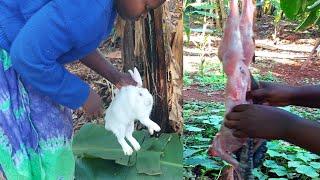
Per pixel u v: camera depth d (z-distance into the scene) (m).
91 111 1.19
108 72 1.31
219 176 2.04
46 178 1.26
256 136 1.11
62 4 1.08
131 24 1.66
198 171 2.19
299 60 5.48
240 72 1.19
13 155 1.19
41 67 1.10
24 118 1.20
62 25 1.08
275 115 1.10
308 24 2.31
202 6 3.09
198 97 3.84
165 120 1.73
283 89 1.29
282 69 5.12
